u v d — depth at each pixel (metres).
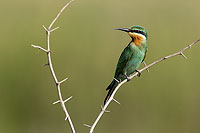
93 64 13.42
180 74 13.19
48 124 12.70
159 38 13.99
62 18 14.59
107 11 15.05
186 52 13.64
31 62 13.31
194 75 13.20
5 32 13.86
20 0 15.48
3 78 13.01
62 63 13.35
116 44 13.93
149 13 14.87
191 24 14.54
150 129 12.65
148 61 13.48
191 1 15.84
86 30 14.21
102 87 13.03
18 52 13.45
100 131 12.65
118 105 12.84
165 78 13.12
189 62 13.42
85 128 12.60
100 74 13.26
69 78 13.07
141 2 15.67
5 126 12.65
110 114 12.77
